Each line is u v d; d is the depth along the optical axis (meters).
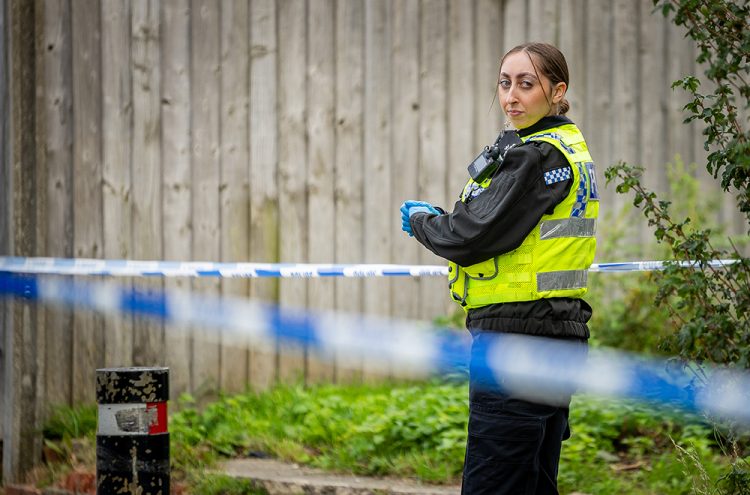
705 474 11.26
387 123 17.66
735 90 17.53
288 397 16.66
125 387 10.35
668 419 14.63
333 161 17.64
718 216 18.05
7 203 14.76
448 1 17.66
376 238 17.66
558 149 9.11
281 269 13.50
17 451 14.66
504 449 9.07
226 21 17.47
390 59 17.64
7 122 14.65
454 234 9.02
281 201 17.59
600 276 17.23
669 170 17.58
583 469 13.38
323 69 17.59
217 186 17.50
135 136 17.38
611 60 17.97
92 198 17.30
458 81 17.66
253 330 17.52
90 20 17.28
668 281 10.31
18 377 14.65
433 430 14.38
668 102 18.08
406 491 12.89
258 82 17.53
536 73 9.47
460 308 17.56
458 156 17.66
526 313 9.11
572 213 9.20
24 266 14.28
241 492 13.47
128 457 10.34
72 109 17.23
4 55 14.69
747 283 10.37
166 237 17.44
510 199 8.82
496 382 9.10
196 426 15.73
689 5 10.23
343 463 14.01
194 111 17.45
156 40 17.38
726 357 10.07
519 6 17.69
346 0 17.58
